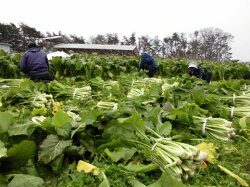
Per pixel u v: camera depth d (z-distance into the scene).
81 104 4.64
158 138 2.54
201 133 3.24
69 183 2.01
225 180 2.19
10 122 2.26
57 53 12.87
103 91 5.55
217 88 5.30
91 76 9.32
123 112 2.87
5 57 8.83
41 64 7.12
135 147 2.50
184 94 4.57
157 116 3.10
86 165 2.18
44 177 2.08
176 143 2.35
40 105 4.10
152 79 6.72
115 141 2.43
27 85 4.67
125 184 2.06
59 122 2.46
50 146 2.19
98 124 2.62
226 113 3.81
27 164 2.02
